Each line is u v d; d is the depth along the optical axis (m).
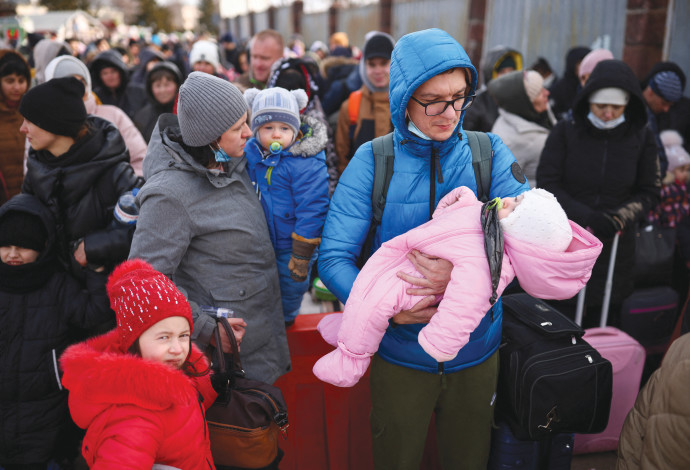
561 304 3.21
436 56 1.63
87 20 24.19
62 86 2.13
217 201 1.85
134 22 51.12
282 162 2.05
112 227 2.18
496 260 1.55
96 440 1.40
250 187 2.00
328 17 16.28
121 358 1.39
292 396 2.44
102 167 2.22
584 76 4.05
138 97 5.07
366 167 1.88
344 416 2.47
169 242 1.74
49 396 2.18
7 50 3.63
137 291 1.49
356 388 2.44
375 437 2.03
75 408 1.44
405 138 1.80
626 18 5.75
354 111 4.01
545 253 1.53
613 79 2.74
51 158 2.21
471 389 1.93
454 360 1.87
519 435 2.18
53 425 2.20
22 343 2.12
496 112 4.02
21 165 3.80
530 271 1.57
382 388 1.96
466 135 1.91
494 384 1.99
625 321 3.37
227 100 1.75
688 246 3.61
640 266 3.39
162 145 1.83
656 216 3.48
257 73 4.13
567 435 2.32
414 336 1.85
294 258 2.07
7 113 3.71
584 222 2.88
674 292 3.46
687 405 1.62
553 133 3.09
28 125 2.12
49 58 4.42
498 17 8.17
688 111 4.38
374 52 3.74
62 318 2.16
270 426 1.85
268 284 2.01
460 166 1.85
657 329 3.42
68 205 2.21
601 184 2.93
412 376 1.90
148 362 1.41
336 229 1.89
